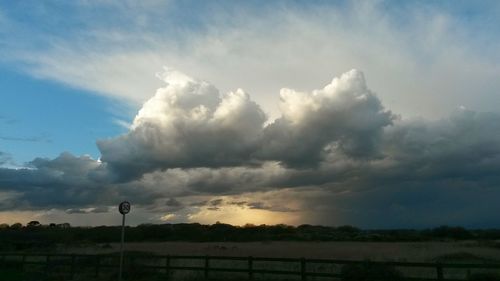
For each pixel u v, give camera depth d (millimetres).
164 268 21828
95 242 81688
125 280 21453
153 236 96375
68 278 22625
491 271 21906
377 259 31875
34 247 54094
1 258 30578
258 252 46531
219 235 97312
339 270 23656
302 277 18453
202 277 21156
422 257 33500
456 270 23484
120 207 18094
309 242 81625
